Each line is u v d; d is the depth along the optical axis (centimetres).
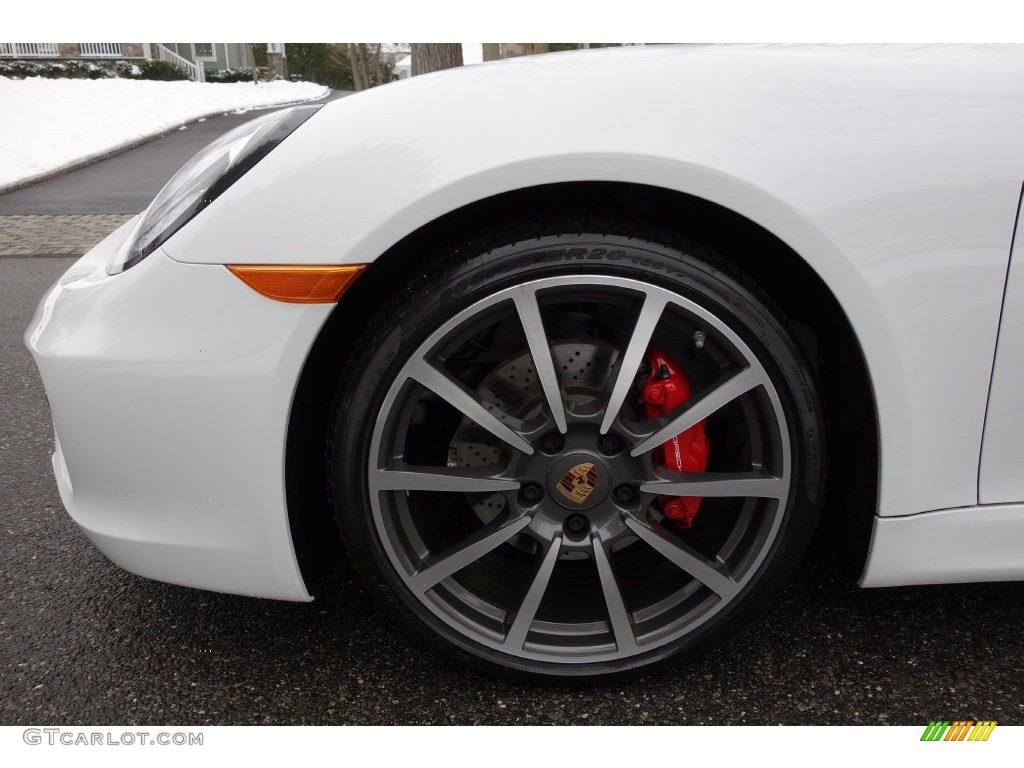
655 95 133
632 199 150
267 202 136
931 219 130
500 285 136
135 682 163
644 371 157
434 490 145
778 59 139
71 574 203
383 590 150
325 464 151
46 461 268
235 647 173
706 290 136
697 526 163
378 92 146
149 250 145
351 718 152
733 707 152
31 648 174
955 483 142
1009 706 150
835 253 130
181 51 3812
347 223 133
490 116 133
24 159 1127
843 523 157
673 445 152
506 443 144
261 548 147
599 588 163
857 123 131
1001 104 132
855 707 151
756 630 173
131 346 140
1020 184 130
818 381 143
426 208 131
